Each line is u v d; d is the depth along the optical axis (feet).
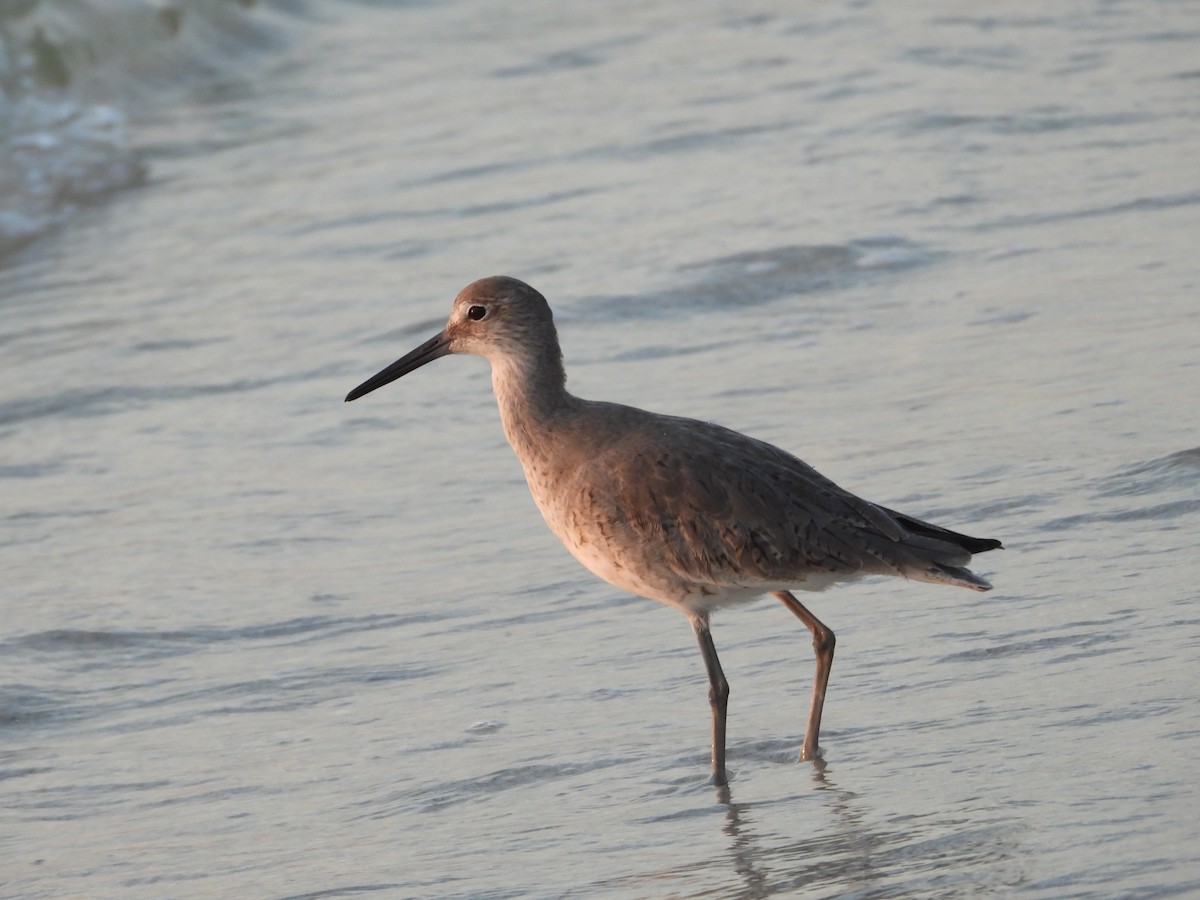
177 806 29.86
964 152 68.49
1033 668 30.14
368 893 25.50
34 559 42.27
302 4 116.26
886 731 28.94
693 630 32.50
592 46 101.09
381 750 31.19
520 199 70.08
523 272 60.18
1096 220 58.59
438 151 79.97
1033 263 55.06
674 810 27.50
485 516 42.73
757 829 26.27
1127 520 35.94
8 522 44.75
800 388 47.37
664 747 30.14
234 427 50.47
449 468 46.19
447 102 90.74
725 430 30.96
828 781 27.61
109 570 41.22
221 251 68.28
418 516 43.09
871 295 54.60
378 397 52.08
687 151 74.33
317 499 44.68
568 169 73.87
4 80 90.38
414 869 26.25
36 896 26.61
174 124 91.50
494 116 85.87
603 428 31.19
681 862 25.40
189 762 31.71
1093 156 66.28
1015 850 23.56
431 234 66.95
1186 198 59.77
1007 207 61.11
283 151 84.17
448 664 34.86
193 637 37.29
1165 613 31.32
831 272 56.85
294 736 32.40
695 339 52.80
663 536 29.84
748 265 57.88
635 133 78.28
